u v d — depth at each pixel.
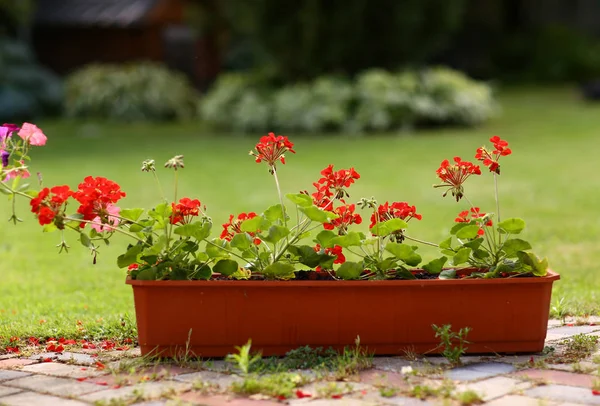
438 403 4.06
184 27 30.06
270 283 4.81
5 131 5.02
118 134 22.66
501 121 23.11
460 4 22.20
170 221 4.98
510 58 35.06
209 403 4.09
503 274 5.04
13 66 26.22
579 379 4.45
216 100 23.09
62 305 6.83
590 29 38.22
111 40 29.53
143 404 4.11
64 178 15.24
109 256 9.48
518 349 4.97
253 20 21.75
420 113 21.39
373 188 13.94
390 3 21.48
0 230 11.20
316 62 22.30
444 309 4.92
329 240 4.93
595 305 6.38
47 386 4.46
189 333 4.84
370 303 4.89
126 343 5.44
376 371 4.62
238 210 12.11
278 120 21.81
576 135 20.14
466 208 12.04
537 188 13.81
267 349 4.89
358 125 21.16
